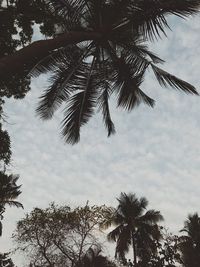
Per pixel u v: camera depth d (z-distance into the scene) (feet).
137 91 39.45
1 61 24.61
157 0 32.04
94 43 35.63
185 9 32.12
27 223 84.58
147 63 36.17
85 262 84.79
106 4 33.45
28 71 37.27
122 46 35.37
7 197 108.27
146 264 49.19
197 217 101.91
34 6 44.27
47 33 44.96
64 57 36.55
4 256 79.56
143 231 112.88
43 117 39.73
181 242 55.42
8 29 44.75
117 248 114.32
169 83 35.81
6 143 48.21
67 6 34.50
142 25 33.14
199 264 56.70
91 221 84.99
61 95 39.45
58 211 85.15
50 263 82.17
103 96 41.52
